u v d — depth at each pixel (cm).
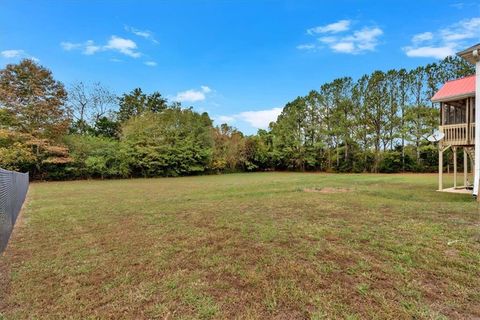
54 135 2064
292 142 3186
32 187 1528
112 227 570
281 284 298
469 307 245
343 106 2761
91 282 313
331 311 243
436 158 2364
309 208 727
